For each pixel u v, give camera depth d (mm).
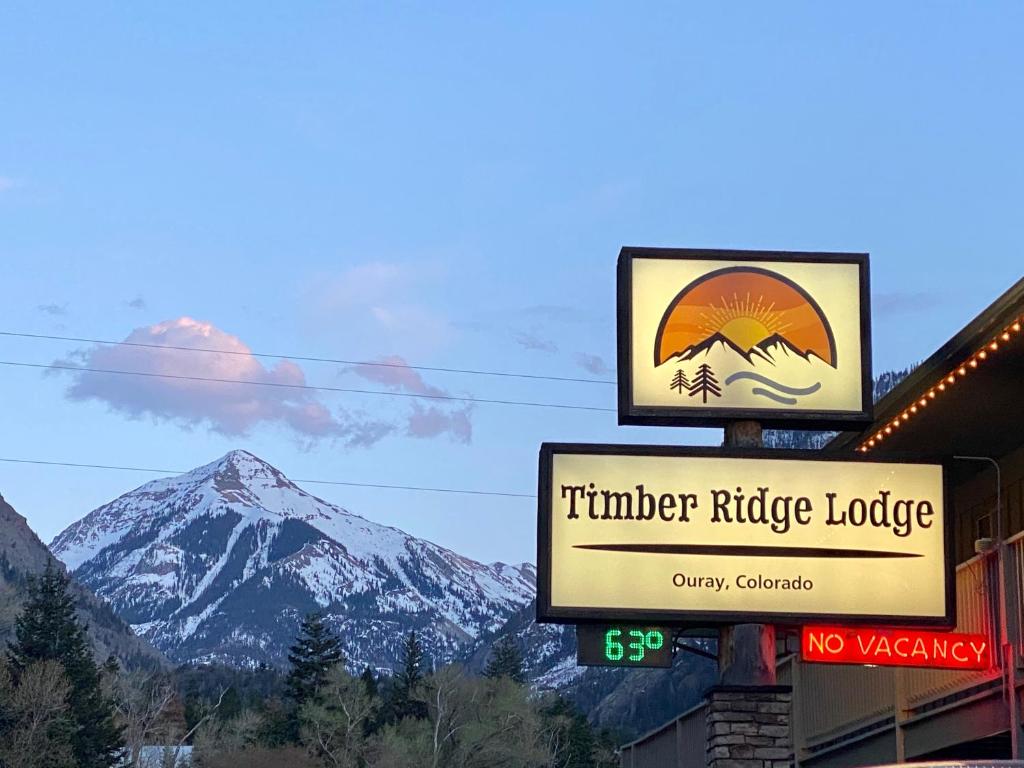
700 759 25781
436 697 99062
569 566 17906
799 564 18000
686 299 18938
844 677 21547
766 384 18734
